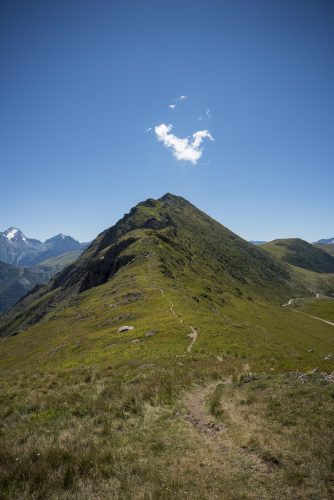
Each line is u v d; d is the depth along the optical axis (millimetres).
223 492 11000
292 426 15500
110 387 23281
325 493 10656
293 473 11695
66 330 80312
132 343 48000
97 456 13336
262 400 19531
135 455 13516
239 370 30656
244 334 55188
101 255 185500
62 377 29719
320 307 199125
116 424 16891
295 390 20469
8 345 86500
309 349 85188
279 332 100812
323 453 12695
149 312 69312
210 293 125000
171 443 14719
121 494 10961
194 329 53875
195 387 24641
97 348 50469
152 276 109625
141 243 158125
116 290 102500
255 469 12344
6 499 10938
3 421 18438
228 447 14180
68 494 11047
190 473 12195
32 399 21922
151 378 25953
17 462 12828
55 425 17125
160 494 10836
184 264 157625
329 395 18828
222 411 18359
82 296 120625
